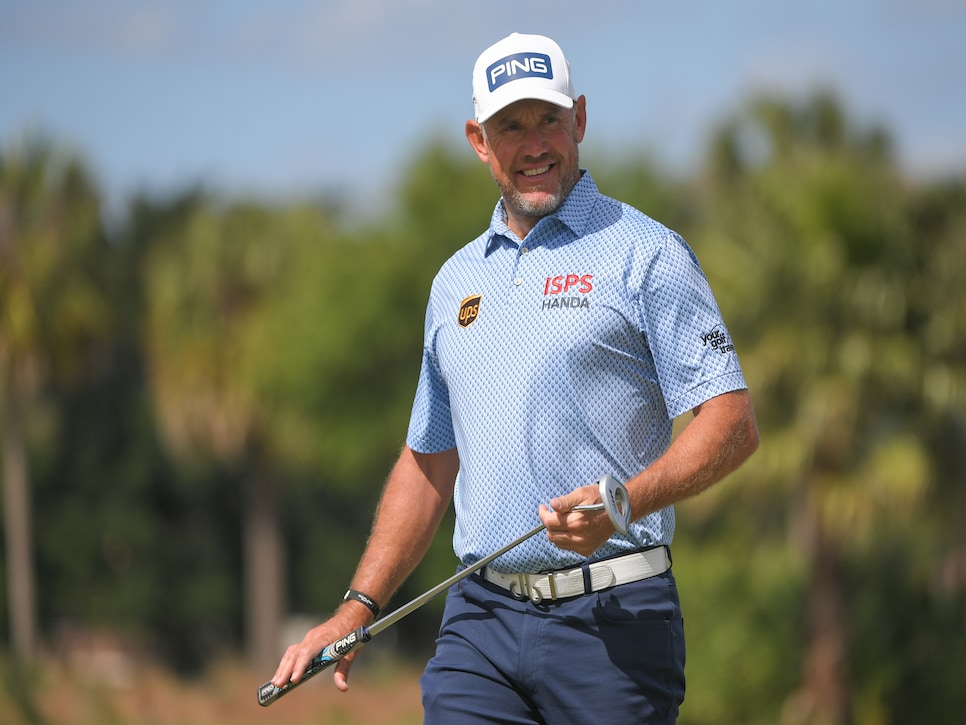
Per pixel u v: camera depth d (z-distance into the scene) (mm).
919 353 48312
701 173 66750
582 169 10438
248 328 101250
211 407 102062
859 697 48500
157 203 119625
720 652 49094
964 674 48344
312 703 78875
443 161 96125
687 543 51906
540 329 9859
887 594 49000
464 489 10273
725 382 9602
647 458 9898
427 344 10875
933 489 48656
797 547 49906
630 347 9758
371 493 115188
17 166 95125
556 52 10188
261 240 103438
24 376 95375
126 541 121438
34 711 66562
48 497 121875
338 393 98250
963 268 49062
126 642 123250
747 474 48344
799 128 54781
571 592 9750
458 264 10586
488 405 10031
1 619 116125
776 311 48812
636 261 9766
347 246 97812
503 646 9977
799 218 48812
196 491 122125
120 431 122688
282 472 113750
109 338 110875
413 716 76625
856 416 47688
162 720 70562
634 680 9703
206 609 123375
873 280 48062
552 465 9773
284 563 124062
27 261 94500
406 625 118750
